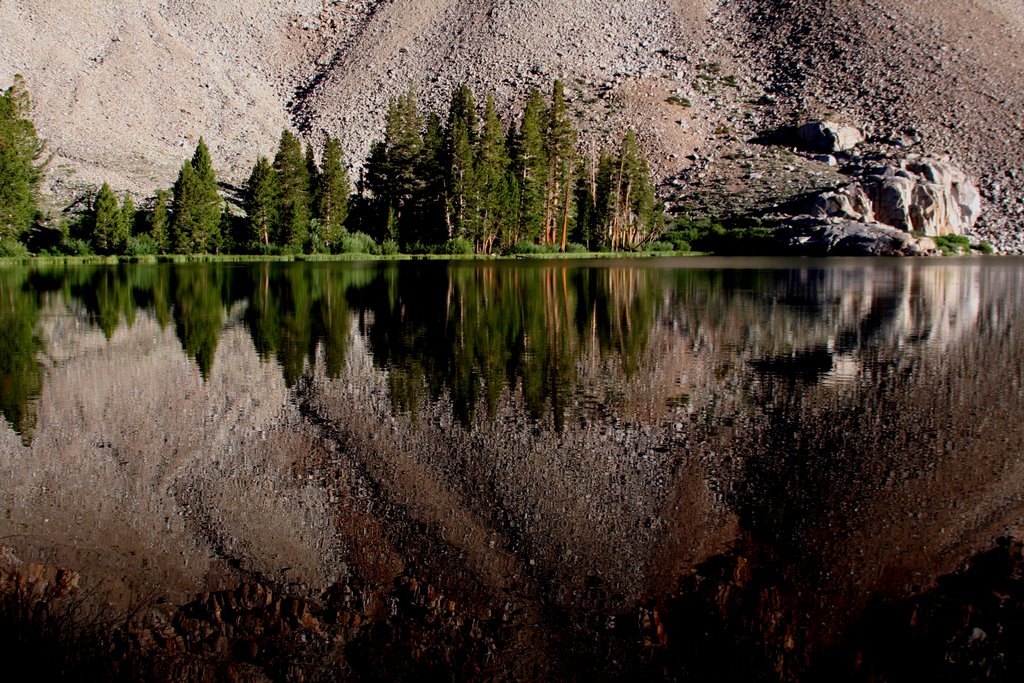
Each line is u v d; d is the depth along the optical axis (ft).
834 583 18.30
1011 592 17.75
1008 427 30.94
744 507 22.77
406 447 29.07
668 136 403.95
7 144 197.67
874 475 25.39
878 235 258.37
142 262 204.03
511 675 14.85
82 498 24.08
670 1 545.44
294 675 14.74
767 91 451.12
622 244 279.49
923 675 14.93
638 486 24.62
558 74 470.39
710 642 15.98
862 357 47.65
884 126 400.26
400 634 16.28
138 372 43.68
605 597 17.80
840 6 493.77
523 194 231.71
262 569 19.26
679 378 41.34
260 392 38.40
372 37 517.14
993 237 311.88
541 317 68.90
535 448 28.78
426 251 233.14
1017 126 381.40
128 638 15.89
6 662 13.67
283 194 231.30
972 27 460.96
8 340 56.24
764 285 107.65
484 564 19.42
